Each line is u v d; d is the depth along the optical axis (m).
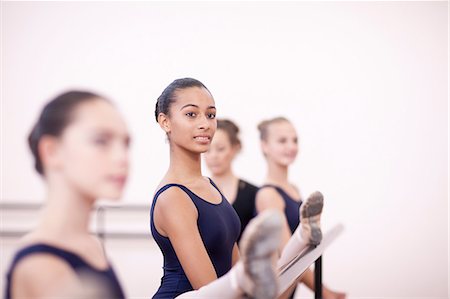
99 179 0.87
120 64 4.52
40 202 4.47
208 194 1.86
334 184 4.52
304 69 4.52
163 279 1.85
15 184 4.48
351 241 4.52
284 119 3.30
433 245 4.50
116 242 4.41
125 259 4.41
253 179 4.48
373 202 4.52
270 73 4.52
